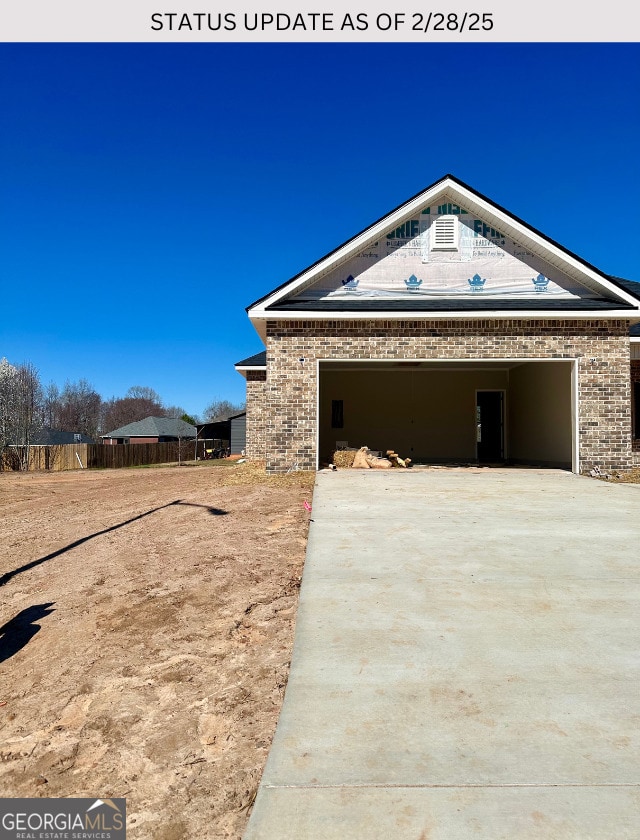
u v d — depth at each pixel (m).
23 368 42.47
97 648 3.96
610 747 2.59
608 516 7.35
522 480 11.17
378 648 3.61
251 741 2.83
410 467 14.11
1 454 29.69
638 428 13.98
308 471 12.46
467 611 4.17
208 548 6.20
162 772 2.65
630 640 3.69
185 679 3.47
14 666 3.91
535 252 12.95
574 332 12.24
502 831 2.09
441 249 13.08
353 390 17.33
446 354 12.34
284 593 4.75
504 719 2.82
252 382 18.98
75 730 3.04
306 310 12.34
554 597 4.43
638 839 2.05
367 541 6.10
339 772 2.44
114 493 12.62
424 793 2.30
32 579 5.79
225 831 2.27
